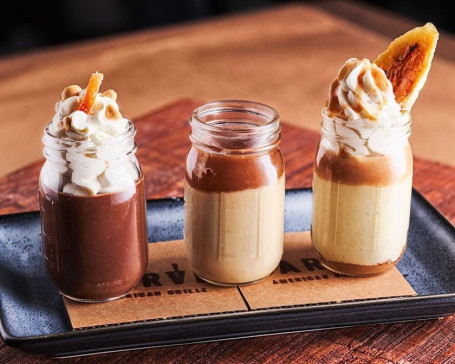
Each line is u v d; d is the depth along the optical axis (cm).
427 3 205
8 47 180
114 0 180
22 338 70
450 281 78
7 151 105
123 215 73
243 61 130
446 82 122
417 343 74
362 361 72
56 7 179
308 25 146
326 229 77
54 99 116
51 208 73
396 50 76
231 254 75
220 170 74
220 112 76
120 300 75
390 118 74
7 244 81
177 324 71
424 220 84
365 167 75
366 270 77
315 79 123
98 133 71
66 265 74
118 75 123
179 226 84
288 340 74
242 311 72
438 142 107
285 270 79
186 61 130
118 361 72
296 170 97
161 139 103
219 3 197
